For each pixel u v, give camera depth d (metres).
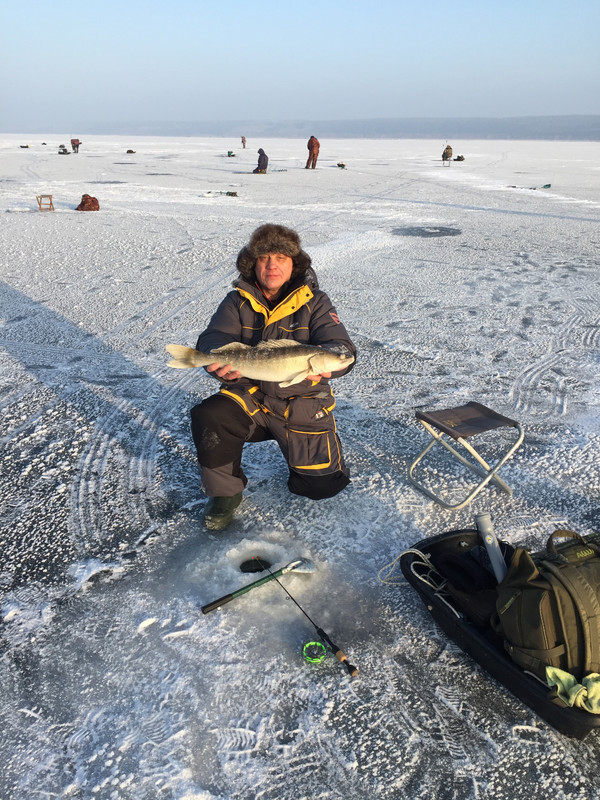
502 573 2.66
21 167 32.56
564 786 2.17
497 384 5.79
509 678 2.40
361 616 2.96
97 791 2.16
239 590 3.04
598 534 2.68
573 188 23.69
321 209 17.16
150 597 3.09
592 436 4.75
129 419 5.11
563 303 8.34
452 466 4.38
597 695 2.15
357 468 4.35
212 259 10.66
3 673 2.65
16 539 3.58
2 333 7.12
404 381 5.88
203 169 32.44
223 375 3.13
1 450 4.59
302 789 2.16
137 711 2.47
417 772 2.22
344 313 7.97
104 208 16.61
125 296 8.61
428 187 23.72
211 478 3.47
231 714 2.45
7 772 2.22
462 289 9.09
